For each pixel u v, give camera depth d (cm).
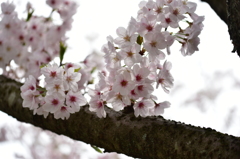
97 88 106
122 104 105
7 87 128
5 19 146
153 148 104
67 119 115
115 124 109
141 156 107
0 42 147
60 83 107
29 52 148
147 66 105
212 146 99
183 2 108
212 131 101
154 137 104
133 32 104
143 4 108
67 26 148
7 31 147
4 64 147
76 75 107
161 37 104
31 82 110
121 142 108
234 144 98
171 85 107
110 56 104
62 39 148
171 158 102
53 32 148
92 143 112
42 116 119
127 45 103
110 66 104
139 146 105
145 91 104
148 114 106
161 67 107
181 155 101
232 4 104
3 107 126
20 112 123
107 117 111
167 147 103
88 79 135
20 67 148
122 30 104
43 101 110
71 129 114
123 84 103
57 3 148
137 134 106
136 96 104
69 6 148
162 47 104
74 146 221
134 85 103
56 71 107
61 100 107
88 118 112
